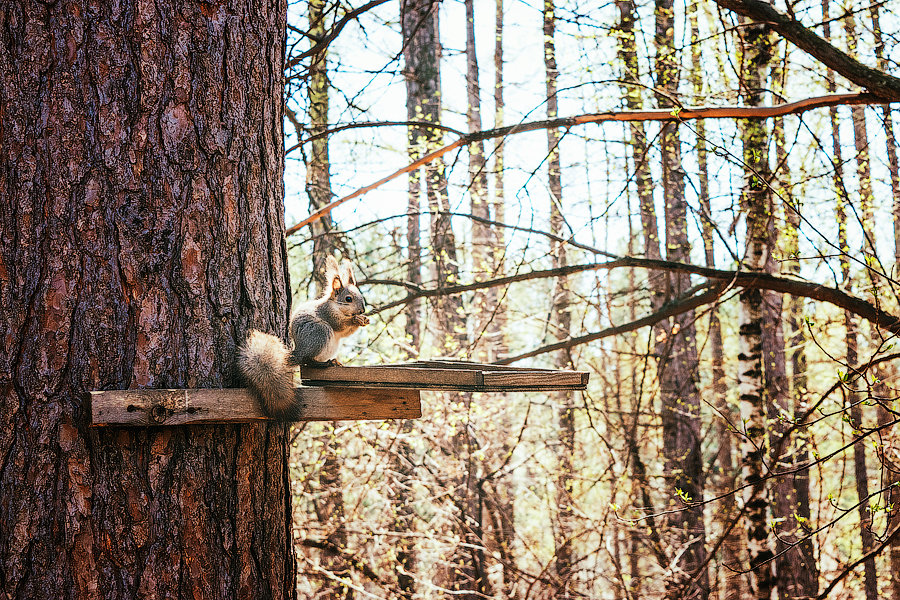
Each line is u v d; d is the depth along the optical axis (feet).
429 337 42.47
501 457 39.68
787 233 25.08
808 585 35.86
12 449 9.59
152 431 10.05
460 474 34.65
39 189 9.90
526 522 48.52
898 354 19.69
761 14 21.57
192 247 10.54
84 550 9.61
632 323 27.14
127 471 9.87
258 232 11.36
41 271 9.83
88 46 10.18
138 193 10.24
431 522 36.52
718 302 24.44
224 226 10.87
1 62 10.00
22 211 9.84
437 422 34.35
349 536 36.70
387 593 34.14
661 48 28.55
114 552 9.72
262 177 11.51
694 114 22.26
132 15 10.39
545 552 43.55
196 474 10.28
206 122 10.80
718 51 27.22
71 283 9.87
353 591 36.60
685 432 43.86
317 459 32.94
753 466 28.60
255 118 11.42
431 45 44.80
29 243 9.84
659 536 34.94
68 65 10.10
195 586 10.11
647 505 32.94
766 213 25.30
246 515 10.69
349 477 35.91
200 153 10.72
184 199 10.53
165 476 10.08
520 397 47.03
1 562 9.41
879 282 24.95
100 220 10.02
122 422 9.53
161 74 10.48
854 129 33.30
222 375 10.61
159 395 9.78
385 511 35.55
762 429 28.78
